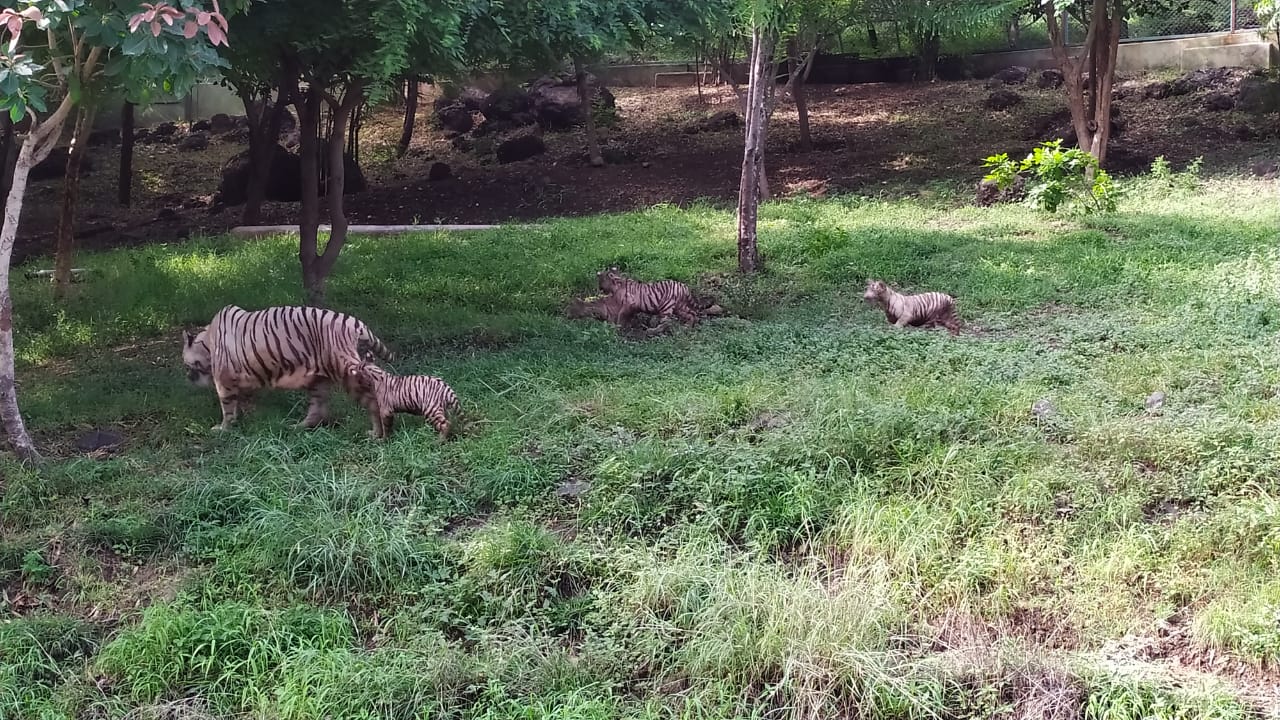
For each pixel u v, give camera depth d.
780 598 4.98
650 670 4.89
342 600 5.43
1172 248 12.57
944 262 12.66
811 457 6.33
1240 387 7.27
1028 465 6.14
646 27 10.56
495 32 9.05
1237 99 20.45
